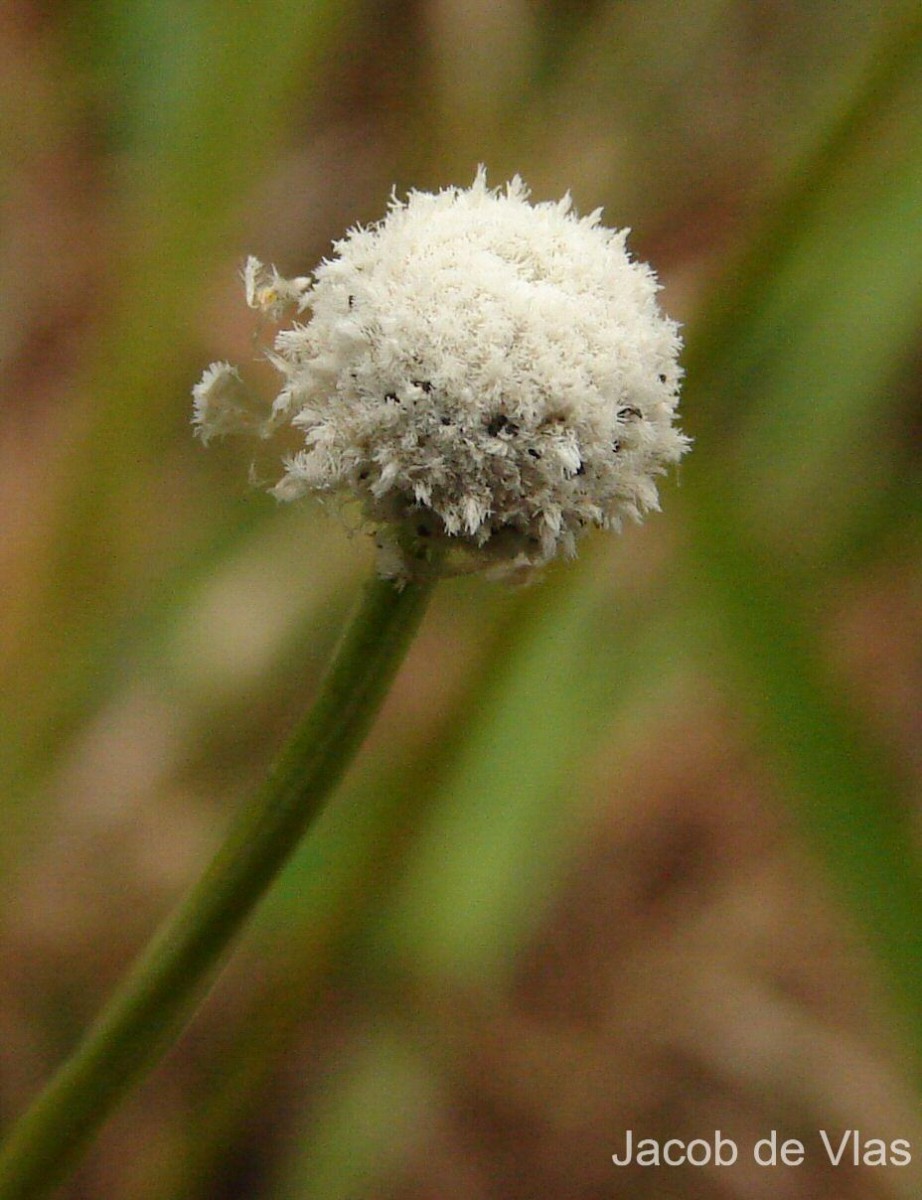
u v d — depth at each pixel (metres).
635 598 0.09
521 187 0.07
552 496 0.07
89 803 0.09
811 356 0.09
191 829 0.09
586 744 0.08
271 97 0.08
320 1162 0.09
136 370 0.08
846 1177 0.09
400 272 0.07
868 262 0.09
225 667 0.09
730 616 0.08
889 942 0.07
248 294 0.07
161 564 0.09
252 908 0.07
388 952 0.09
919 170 0.09
